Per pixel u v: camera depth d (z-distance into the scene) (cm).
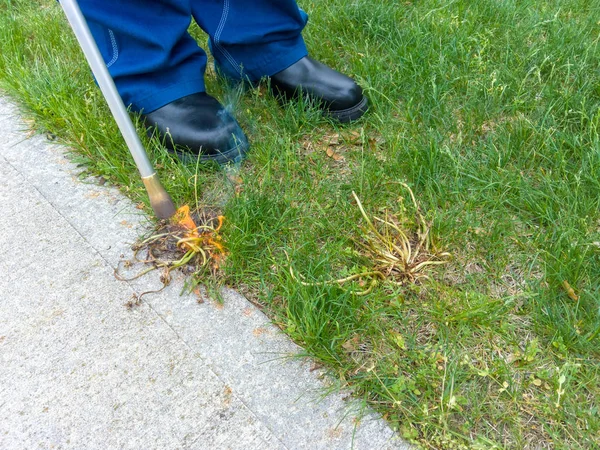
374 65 73
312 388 42
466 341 44
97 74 46
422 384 41
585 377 41
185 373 44
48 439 40
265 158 61
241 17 65
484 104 67
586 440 38
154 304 49
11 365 45
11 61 78
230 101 70
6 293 50
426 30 81
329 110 67
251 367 44
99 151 62
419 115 67
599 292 46
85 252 53
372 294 47
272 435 40
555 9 86
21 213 58
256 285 50
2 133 68
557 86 70
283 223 54
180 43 63
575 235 50
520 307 47
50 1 99
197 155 60
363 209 53
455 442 38
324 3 88
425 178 58
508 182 56
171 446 40
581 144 59
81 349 46
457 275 50
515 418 39
